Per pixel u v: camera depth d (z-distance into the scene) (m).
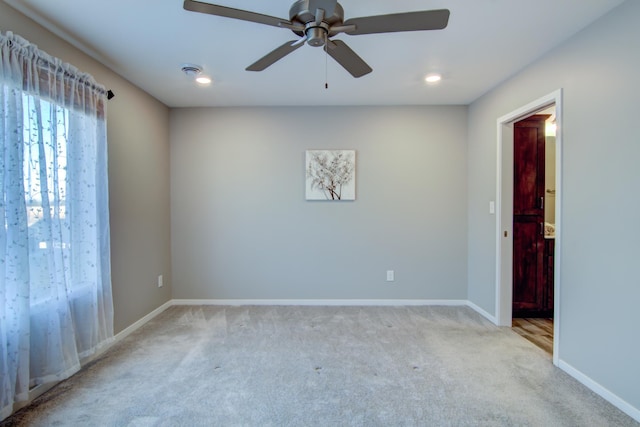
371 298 3.69
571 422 1.72
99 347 2.35
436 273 3.68
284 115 3.67
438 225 3.67
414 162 3.66
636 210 1.73
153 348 2.61
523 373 2.22
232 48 2.34
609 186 1.88
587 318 2.04
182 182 3.68
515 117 2.81
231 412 1.82
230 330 2.98
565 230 2.21
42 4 1.80
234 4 1.80
